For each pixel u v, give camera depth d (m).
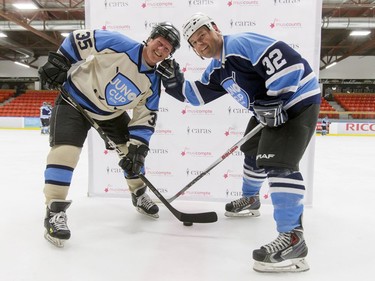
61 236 1.57
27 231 1.80
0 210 2.16
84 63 1.78
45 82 1.68
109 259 1.50
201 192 2.52
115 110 1.85
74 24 10.25
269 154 1.42
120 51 1.68
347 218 2.13
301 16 2.28
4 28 10.68
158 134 2.50
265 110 1.39
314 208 2.35
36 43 14.57
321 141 8.32
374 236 1.82
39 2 9.21
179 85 1.85
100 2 2.40
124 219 2.05
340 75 16.78
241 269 1.43
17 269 1.38
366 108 15.02
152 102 1.83
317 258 1.54
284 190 1.42
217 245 1.68
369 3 9.44
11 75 17.42
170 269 1.41
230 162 2.48
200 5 2.34
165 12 2.37
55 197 1.68
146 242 1.70
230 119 2.44
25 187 2.80
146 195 2.13
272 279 1.34
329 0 8.93
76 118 1.73
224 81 1.66
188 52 2.38
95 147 2.55
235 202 2.14
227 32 2.33
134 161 1.72
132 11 2.39
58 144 1.68
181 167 2.51
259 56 1.41
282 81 1.36
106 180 2.57
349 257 1.56
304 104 1.44
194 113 2.46
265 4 2.29
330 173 3.76
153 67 1.74
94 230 1.85
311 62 2.29
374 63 16.48
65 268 1.40
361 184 3.17
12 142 6.85
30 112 14.44
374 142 8.01
